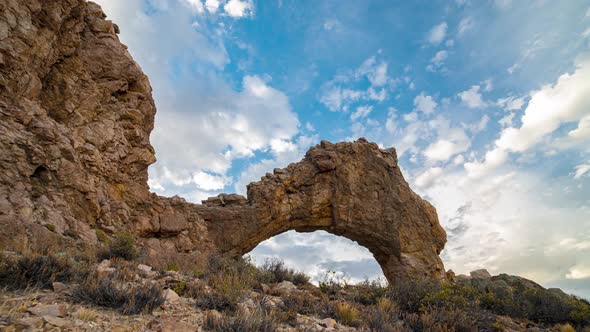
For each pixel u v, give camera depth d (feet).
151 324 16.31
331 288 42.63
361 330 23.73
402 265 115.14
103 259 34.50
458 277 115.75
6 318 13.32
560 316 42.75
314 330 21.79
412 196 130.11
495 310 43.34
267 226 108.37
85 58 75.00
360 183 120.88
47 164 50.93
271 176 117.60
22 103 53.01
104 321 15.88
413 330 27.20
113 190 71.56
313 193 116.06
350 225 115.14
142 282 24.67
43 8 60.03
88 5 81.97
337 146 125.49
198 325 17.98
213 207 103.86
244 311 20.35
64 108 66.03
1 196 41.37
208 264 44.32
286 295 32.12
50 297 17.80
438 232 133.39
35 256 21.81
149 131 89.61
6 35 52.26
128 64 82.38
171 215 85.20
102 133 71.05
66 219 48.21
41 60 59.41
